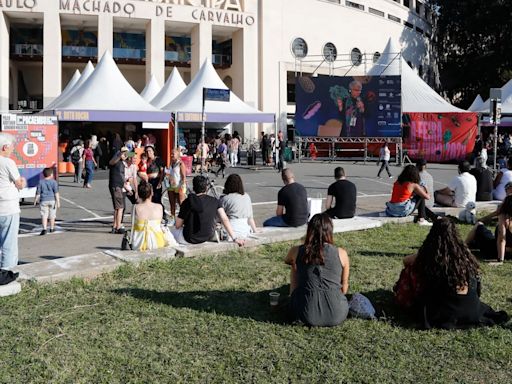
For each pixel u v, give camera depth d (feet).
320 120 114.52
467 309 17.56
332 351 15.85
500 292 21.88
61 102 81.71
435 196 41.91
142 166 41.55
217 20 151.84
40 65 154.92
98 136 115.75
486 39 203.62
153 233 26.86
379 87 111.04
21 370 14.37
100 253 26.03
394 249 29.19
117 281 22.61
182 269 24.48
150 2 142.72
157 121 78.28
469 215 37.60
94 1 137.28
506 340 16.75
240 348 16.07
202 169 55.93
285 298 20.34
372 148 122.83
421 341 16.71
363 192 60.64
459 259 17.48
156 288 21.71
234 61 161.79
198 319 18.35
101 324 17.78
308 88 114.42
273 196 56.65
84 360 15.06
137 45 157.58
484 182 45.32
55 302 19.75
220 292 21.34
